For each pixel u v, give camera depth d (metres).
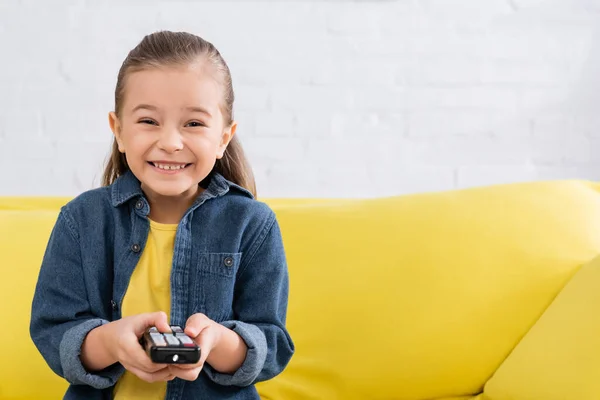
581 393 1.12
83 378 0.97
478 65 2.43
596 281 1.25
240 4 2.37
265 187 2.40
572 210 1.46
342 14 2.40
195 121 1.01
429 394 1.32
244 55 2.37
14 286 1.34
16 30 2.32
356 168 2.42
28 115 2.34
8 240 1.39
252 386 1.07
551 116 2.45
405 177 2.43
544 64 2.45
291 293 1.37
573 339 1.19
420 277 1.35
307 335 1.34
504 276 1.36
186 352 0.85
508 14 2.44
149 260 1.05
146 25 2.35
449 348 1.32
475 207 1.44
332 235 1.41
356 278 1.36
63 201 1.63
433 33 2.42
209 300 1.05
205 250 1.06
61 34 2.33
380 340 1.32
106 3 2.34
